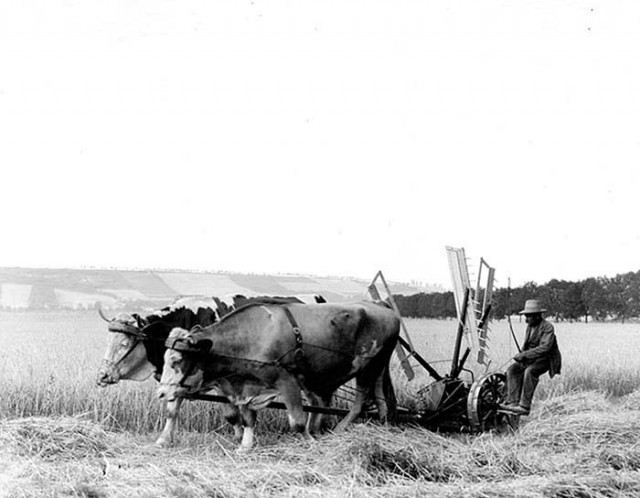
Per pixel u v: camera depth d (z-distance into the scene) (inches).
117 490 270.7
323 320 390.6
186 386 351.6
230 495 267.6
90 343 762.2
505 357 763.4
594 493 267.9
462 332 424.5
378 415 409.1
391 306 468.1
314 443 343.9
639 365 697.0
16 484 276.8
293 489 272.1
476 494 264.4
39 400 466.6
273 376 369.7
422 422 397.7
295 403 373.1
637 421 375.9
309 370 386.3
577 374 667.4
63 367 522.6
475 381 392.2
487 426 390.9
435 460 317.4
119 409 457.4
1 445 327.3
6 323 1144.2
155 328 402.6
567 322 1228.5
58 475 290.7
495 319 1198.3
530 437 360.5
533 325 420.2
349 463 306.8
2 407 450.0
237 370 363.9
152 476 288.7
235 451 353.4
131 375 395.2
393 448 321.1
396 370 607.5
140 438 400.8
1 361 536.7
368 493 267.1
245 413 366.9
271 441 392.5
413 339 899.4
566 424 374.9
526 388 402.3
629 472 296.7
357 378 409.4
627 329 1099.3
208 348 350.6
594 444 339.0
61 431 352.5
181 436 399.5
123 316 401.4
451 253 436.1
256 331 369.4
